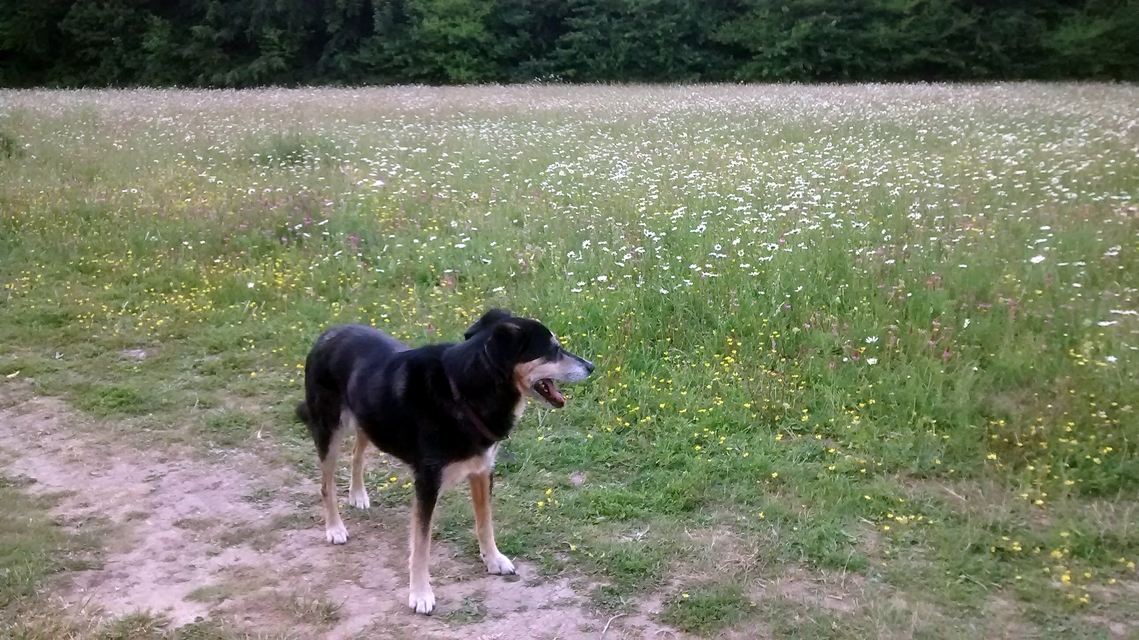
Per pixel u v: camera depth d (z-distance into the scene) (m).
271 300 7.93
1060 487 4.59
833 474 4.86
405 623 3.73
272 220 9.80
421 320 7.11
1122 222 8.35
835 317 6.52
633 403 5.73
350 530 4.52
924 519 4.41
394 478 5.03
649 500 4.67
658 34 37.22
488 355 3.71
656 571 4.05
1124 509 4.42
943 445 5.05
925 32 34.78
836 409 5.52
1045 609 3.73
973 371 5.71
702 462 4.97
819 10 36.31
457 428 3.74
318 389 4.27
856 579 3.98
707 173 11.52
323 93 25.67
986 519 4.38
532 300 7.26
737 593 3.87
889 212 9.06
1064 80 32.53
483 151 13.98
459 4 38.28
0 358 6.76
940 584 3.91
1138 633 3.56
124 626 3.63
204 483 5.00
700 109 19.62
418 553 3.79
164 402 6.04
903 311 6.64
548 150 14.02
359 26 39.09
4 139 13.38
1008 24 34.34
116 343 7.06
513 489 4.86
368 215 10.01
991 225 8.37
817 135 15.35
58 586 3.97
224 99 22.67
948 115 17.36
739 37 36.84
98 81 37.47
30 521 4.51
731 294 6.84
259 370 6.60
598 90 26.78
